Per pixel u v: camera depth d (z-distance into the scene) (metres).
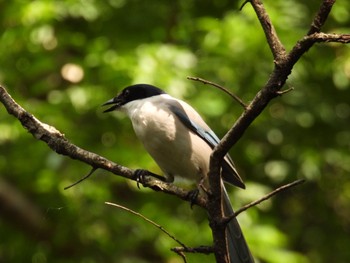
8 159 12.60
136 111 8.11
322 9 5.16
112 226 12.18
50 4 12.73
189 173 7.98
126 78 11.99
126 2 14.14
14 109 6.18
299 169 13.58
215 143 8.16
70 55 13.66
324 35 5.16
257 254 11.38
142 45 12.75
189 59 12.38
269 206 13.05
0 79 13.10
